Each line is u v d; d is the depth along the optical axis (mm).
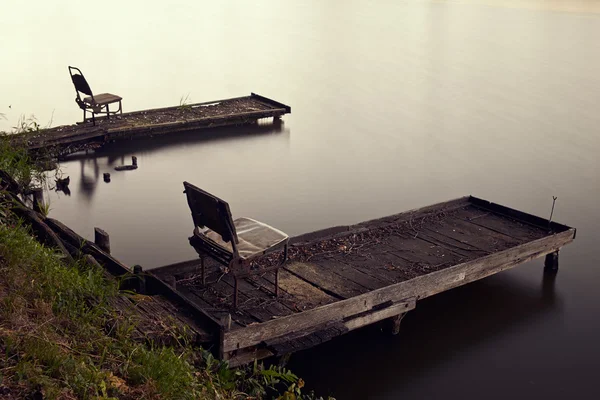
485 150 13250
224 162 11867
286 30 24812
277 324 5816
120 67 18453
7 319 4414
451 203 9172
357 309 6375
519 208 10555
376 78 18453
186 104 14367
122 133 12383
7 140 10320
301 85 17422
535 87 18188
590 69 20344
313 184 11086
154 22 25531
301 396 5828
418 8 30578
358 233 8164
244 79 17734
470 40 23812
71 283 5160
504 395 6230
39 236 6301
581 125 15117
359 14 28656
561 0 33250
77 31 23266
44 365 4055
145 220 9414
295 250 7613
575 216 10320
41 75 17234
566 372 6609
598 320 7492
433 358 6688
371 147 13086
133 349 4723
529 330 7254
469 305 7668
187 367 4836
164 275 6777
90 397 3900
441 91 17422
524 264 8703
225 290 6633
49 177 10805
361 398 6062
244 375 5473
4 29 23047
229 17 27016
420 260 7594
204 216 6133
